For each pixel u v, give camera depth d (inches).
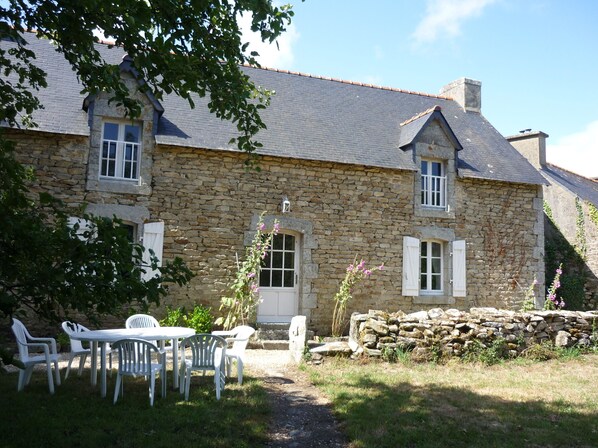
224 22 178.4
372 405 208.2
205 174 382.6
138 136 375.6
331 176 414.9
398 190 434.0
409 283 426.6
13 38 165.5
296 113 455.8
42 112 351.6
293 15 171.0
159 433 169.3
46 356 216.5
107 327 354.6
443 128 452.1
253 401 211.5
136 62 163.6
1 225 122.9
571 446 168.2
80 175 351.3
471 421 190.5
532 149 622.5
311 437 177.5
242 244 387.5
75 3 147.4
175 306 369.1
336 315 404.5
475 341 308.0
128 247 134.1
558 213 574.2
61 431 167.8
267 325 388.5
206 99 433.1
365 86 541.0
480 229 457.7
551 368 292.2
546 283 545.6
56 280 125.3
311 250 404.8
